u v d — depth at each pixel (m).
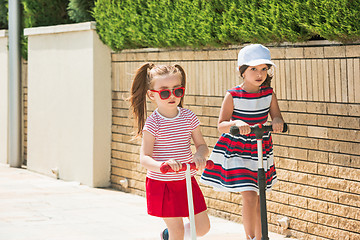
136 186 10.94
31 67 13.84
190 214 4.93
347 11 6.38
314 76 7.16
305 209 7.38
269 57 6.26
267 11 7.50
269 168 6.38
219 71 8.73
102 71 11.59
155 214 5.64
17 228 8.28
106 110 11.66
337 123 6.89
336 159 6.93
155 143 5.66
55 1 14.43
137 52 10.77
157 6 9.63
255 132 5.50
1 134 15.68
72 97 12.24
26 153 15.04
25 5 14.22
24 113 15.05
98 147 11.63
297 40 7.27
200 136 5.85
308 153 7.30
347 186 6.80
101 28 11.41
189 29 8.95
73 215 9.17
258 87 6.38
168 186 5.64
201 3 8.70
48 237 7.76
